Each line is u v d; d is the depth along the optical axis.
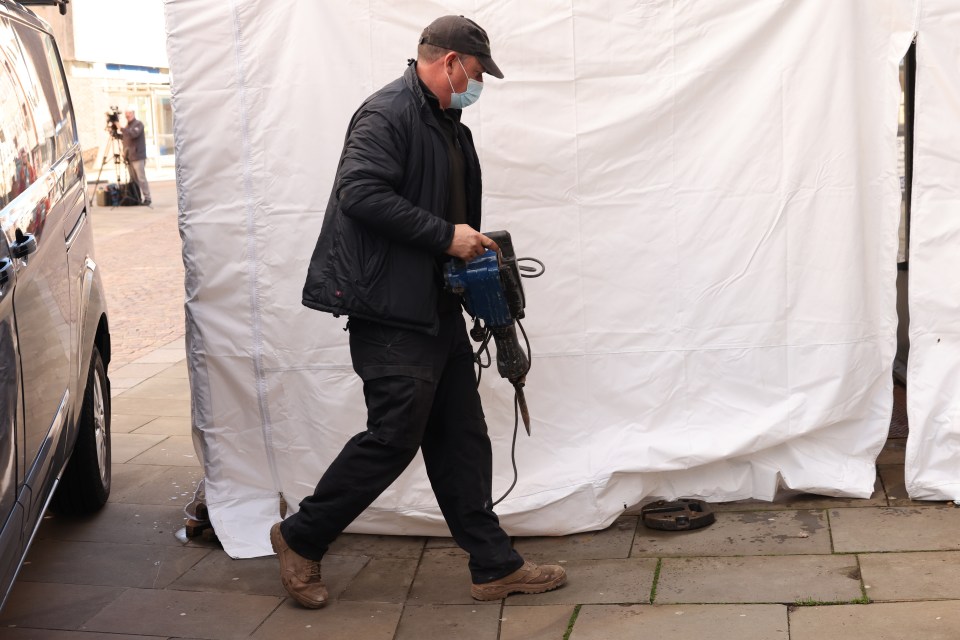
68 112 4.48
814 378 3.75
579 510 3.75
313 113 3.70
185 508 4.23
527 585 3.32
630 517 3.89
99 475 4.21
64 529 4.11
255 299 3.81
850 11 3.59
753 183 3.69
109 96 21.89
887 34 3.63
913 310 3.69
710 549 3.53
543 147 3.71
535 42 3.67
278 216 3.76
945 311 3.67
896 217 3.71
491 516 3.34
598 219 3.75
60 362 3.38
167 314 9.09
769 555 3.43
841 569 3.27
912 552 3.34
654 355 3.80
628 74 3.69
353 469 3.18
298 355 3.82
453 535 3.37
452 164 3.16
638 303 3.78
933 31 3.57
